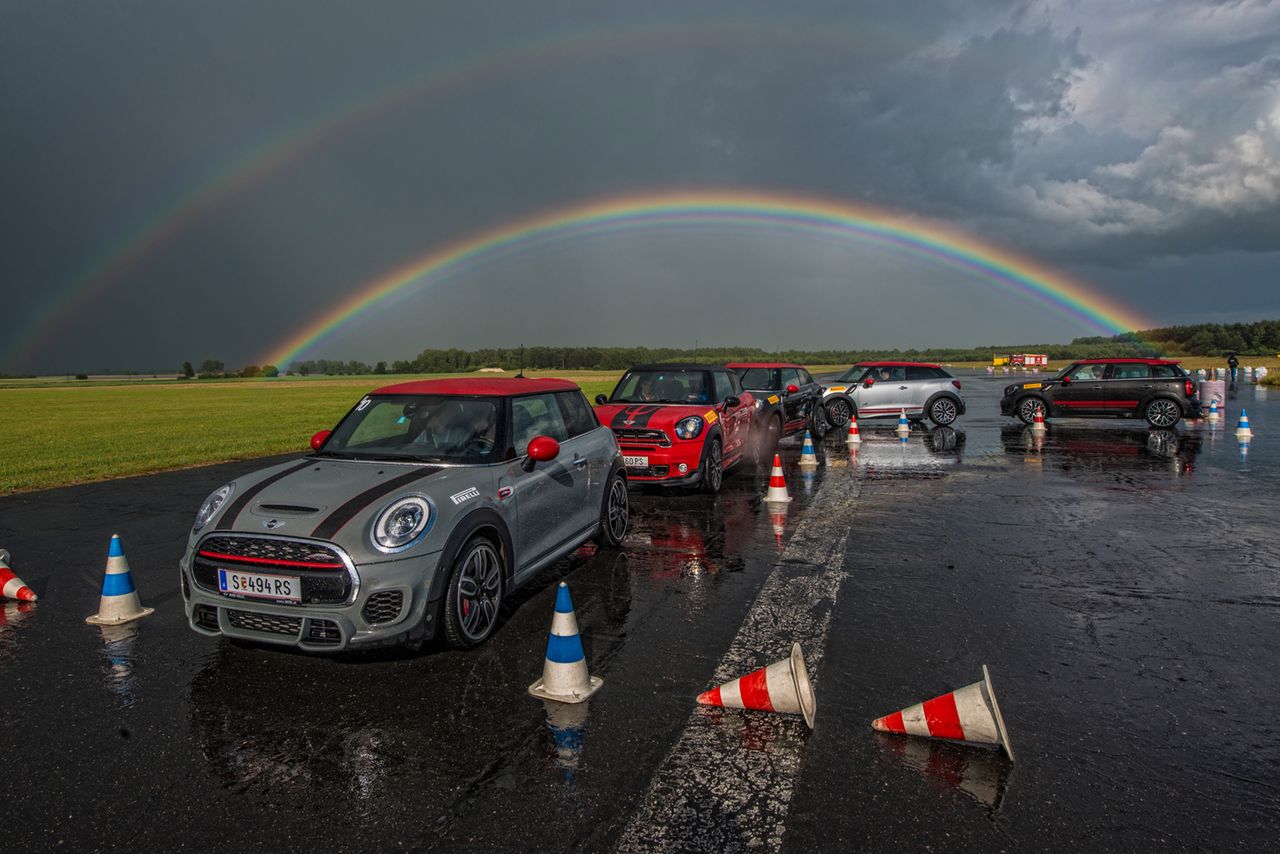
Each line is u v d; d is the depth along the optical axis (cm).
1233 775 296
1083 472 1102
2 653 444
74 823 274
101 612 501
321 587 378
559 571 601
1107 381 1744
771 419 1395
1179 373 1709
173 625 491
